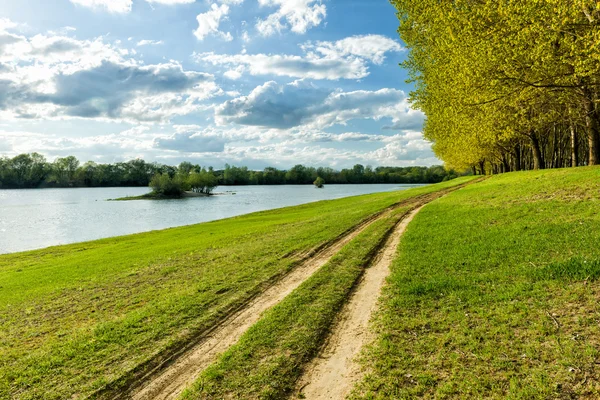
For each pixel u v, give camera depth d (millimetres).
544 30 14219
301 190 146750
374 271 11797
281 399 5863
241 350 7383
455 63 19094
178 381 6746
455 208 20844
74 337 8953
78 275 16781
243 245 19359
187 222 54281
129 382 6840
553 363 5648
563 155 49125
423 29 27828
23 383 7023
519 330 6668
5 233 45938
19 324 10594
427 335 7059
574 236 10914
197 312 9820
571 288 7754
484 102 17625
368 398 5539
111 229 48656
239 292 11148
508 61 15680
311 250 15922
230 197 112188
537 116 23797
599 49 12562
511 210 16516
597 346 5832
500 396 5164
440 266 10828
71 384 6875
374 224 20484
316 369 6598
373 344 7070
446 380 5691
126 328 9125
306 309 9094
